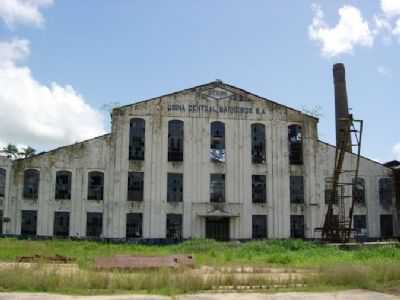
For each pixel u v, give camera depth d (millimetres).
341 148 38969
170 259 18938
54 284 12953
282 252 30375
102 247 31875
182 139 43188
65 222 41156
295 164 44062
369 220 44188
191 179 42562
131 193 41906
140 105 43188
